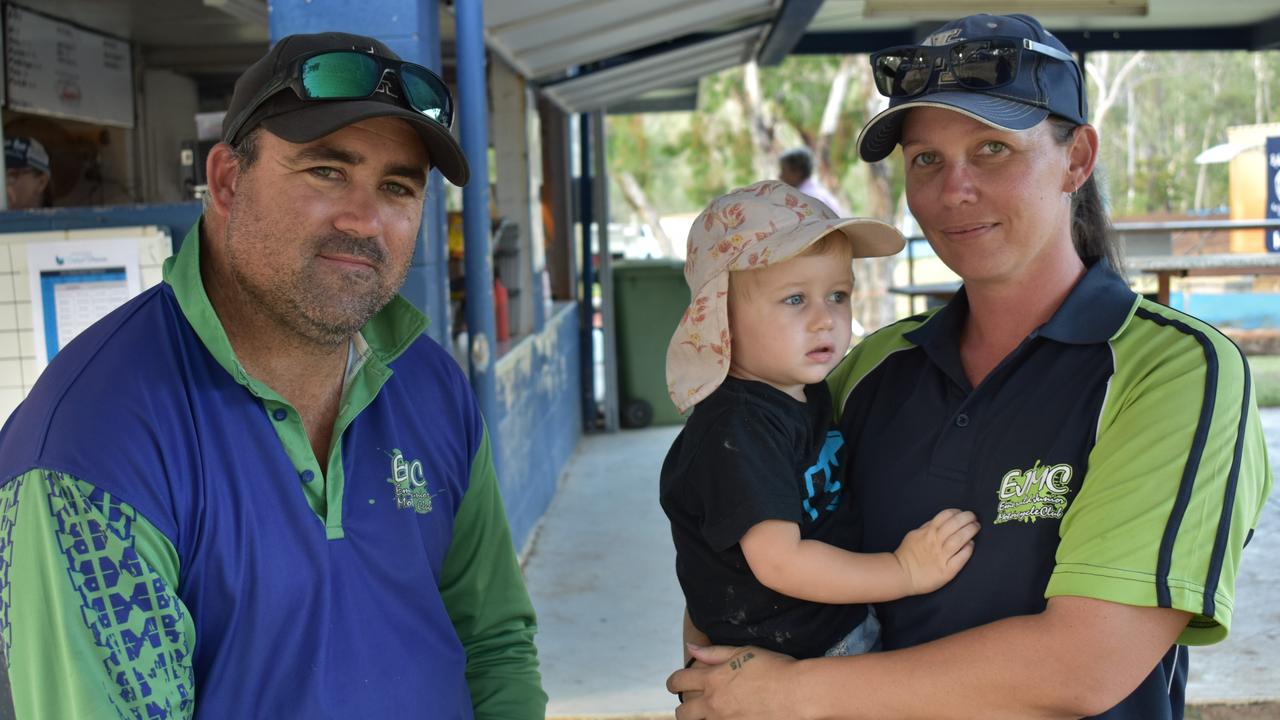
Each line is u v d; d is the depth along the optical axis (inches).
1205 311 553.0
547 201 331.9
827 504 73.7
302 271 60.4
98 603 53.5
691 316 76.1
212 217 63.5
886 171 775.7
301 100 58.7
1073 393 65.6
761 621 72.4
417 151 63.3
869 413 76.7
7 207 164.4
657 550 216.4
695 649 72.2
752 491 69.6
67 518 53.7
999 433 67.6
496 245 226.5
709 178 979.3
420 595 66.3
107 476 54.7
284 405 61.4
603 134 331.9
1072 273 70.6
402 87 61.3
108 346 58.7
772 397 73.9
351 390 65.6
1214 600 58.1
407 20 128.1
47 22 235.1
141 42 272.8
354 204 61.0
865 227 74.3
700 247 77.5
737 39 272.8
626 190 1000.9
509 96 241.1
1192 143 1314.0
